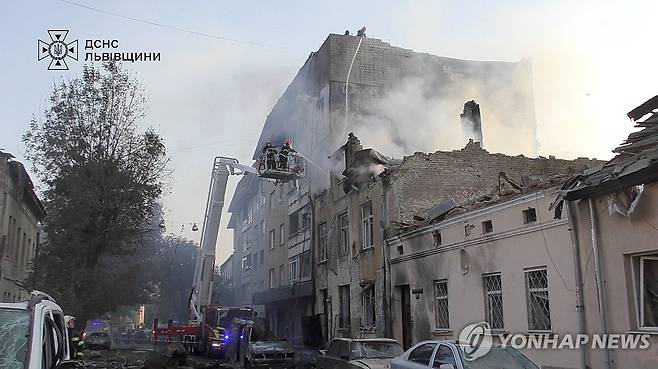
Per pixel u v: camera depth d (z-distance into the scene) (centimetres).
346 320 2406
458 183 2081
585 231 1139
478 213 1476
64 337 686
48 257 2478
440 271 1655
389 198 2038
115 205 2494
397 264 1934
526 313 1288
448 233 1617
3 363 482
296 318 3170
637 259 1047
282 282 3569
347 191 2416
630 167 1013
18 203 2733
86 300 2473
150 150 2608
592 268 1115
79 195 2458
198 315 2638
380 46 3278
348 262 2369
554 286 1207
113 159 2533
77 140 2512
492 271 1416
